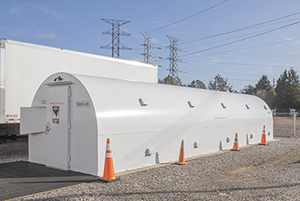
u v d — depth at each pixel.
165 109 9.74
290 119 40.41
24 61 12.09
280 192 6.43
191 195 6.10
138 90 9.40
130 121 8.32
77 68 13.95
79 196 5.82
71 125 8.00
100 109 7.61
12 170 8.12
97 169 7.38
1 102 11.39
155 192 6.23
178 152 10.09
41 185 6.61
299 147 14.04
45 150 8.78
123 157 8.09
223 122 12.53
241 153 11.86
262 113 15.88
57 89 8.37
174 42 53.03
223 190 6.53
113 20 50.16
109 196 5.88
